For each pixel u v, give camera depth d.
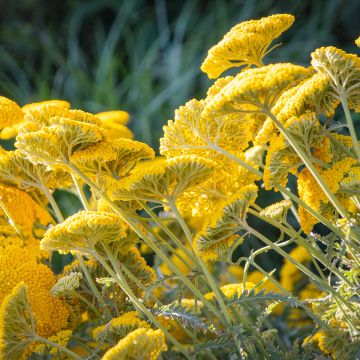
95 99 2.76
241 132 1.08
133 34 3.21
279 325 1.42
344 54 0.96
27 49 3.28
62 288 1.06
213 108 0.94
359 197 1.05
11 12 3.44
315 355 1.17
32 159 1.02
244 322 1.07
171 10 3.28
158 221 1.05
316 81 0.98
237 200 0.99
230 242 1.04
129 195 1.00
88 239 1.01
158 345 0.92
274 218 1.04
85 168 1.04
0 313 1.02
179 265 1.47
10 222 1.13
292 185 2.21
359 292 1.04
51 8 3.43
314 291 1.43
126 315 1.06
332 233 1.06
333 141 1.03
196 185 1.05
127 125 2.58
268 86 0.92
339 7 2.93
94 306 1.12
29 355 1.08
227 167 1.09
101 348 1.06
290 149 1.00
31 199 1.20
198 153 1.08
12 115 1.14
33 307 1.09
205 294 1.17
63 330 1.11
